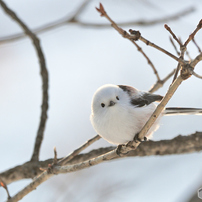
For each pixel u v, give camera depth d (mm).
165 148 12008
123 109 9711
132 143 9047
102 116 9852
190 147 11984
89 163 9422
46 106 12305
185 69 7457
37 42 12594
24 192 9820
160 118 10398
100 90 10070
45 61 12516
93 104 10070
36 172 11797
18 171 11828
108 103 9750
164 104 8188
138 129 9773
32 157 12039
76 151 10945
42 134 12172
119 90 10227
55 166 9719
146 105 10125
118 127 9727
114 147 12352
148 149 12031
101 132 10078
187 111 11180
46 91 12383
